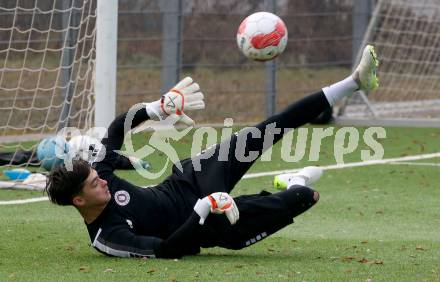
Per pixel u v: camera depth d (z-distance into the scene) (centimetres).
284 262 2109
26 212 2906
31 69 4369
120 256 2119
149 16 5066
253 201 2122
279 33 2438
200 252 2234
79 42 3847
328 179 3622
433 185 3488
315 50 5591
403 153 4297
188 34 5244
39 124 4375
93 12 4128
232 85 5409
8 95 4325
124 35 5006
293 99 5622
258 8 5416
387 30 5519
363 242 2420
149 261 2083
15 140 4284
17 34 4338
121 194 2131
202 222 2045
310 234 2572
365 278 1933
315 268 2034
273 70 5334
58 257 2173
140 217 2130
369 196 3259
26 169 3584
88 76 3875
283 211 2120
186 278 1920
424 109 5694
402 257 2191
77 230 2586
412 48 5641
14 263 2102
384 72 5612
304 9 5547
